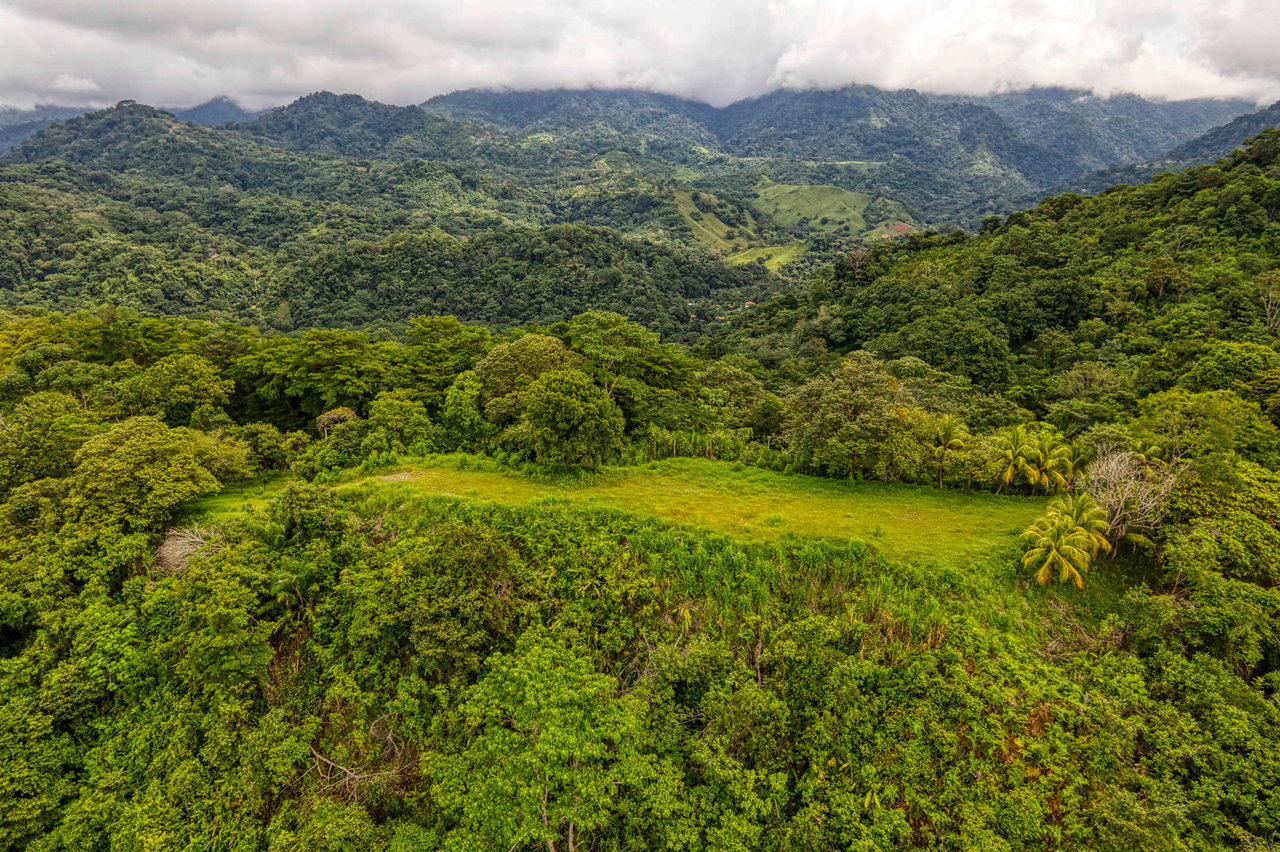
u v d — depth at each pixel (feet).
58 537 84.07
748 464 118.01
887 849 58.54
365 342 156.25
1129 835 55.21
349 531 87.66
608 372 135.33
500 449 116.88
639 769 61.46
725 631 75.72
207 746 69.56
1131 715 64.75
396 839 61.62
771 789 63.00
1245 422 106.52
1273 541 77.97
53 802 66.64
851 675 68.54
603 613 77.92
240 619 71.61
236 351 154.40
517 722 63.41
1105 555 83.92
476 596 74.43
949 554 83.66
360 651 75.41
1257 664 69.31
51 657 74.95
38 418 107.96
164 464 94.27
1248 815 56.24
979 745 63.77
